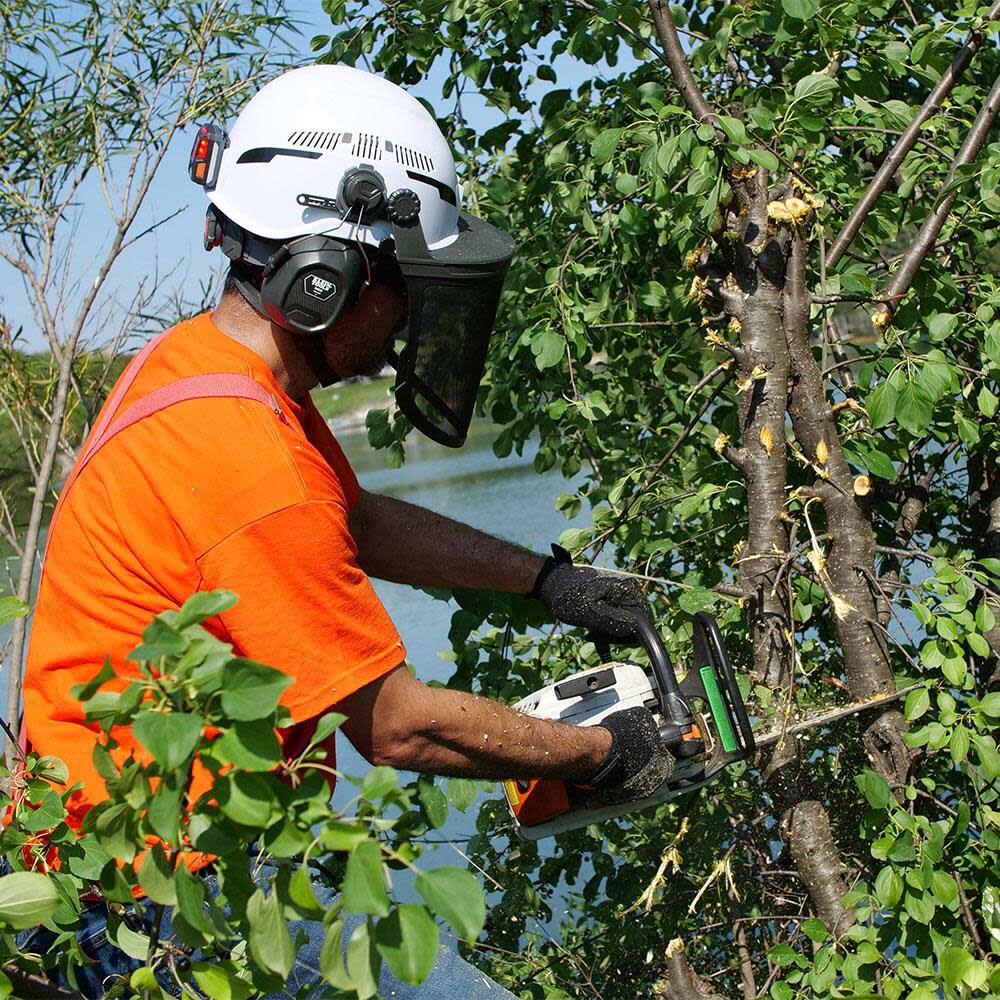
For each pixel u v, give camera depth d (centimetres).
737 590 222
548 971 281
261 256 170
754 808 284
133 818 105
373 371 185
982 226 258
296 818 101
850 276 234
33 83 346
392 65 292
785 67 266
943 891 186
